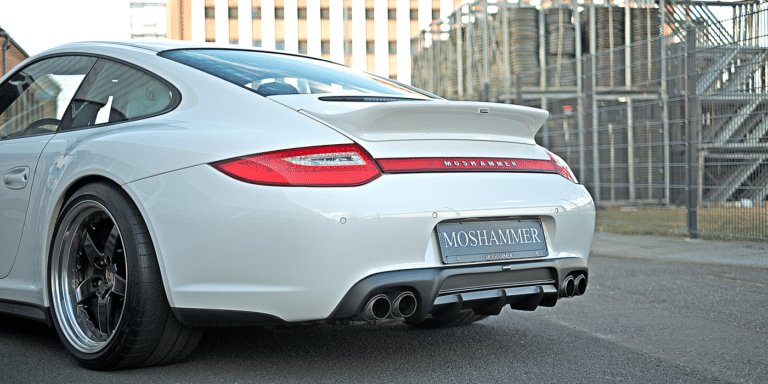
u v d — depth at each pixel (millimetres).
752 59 5684
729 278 4395
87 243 2441
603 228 7531
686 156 6438
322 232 1971
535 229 2398
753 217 5699
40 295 2512
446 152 2244
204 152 2117
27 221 2562
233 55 2725
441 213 2131
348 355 2568
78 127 2631
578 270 2506
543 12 11258
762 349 2742
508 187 2320
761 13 5570
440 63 14023
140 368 2350
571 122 9039
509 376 2324
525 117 2486
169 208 2131
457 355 2600
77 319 2432
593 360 2555
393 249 2061
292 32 36750
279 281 2014
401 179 2107
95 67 2742
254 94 2303
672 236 6688
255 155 2053
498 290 2293
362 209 2010
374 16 38875
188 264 2111
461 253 2189
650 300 3768
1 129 2979
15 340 2764
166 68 2516
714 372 2420
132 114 2494
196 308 2127
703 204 6227
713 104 6117
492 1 11789
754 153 5637
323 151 2049
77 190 2432
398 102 2123
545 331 3045
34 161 2598
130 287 2197
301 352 2600
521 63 11156
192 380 2221
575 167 8703
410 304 2141
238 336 2824
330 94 2377
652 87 8312
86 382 2193
